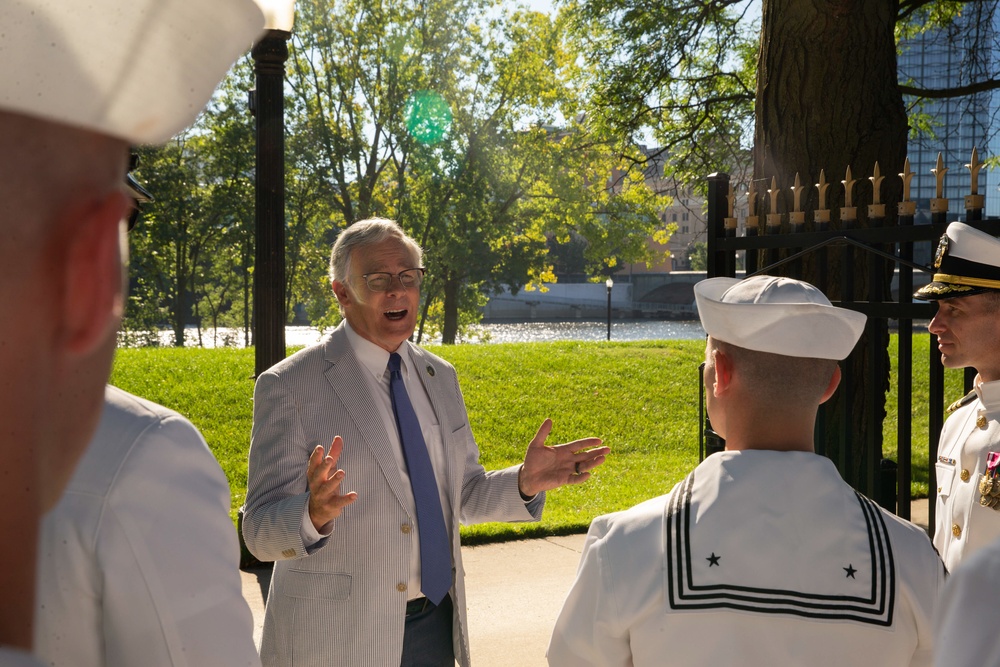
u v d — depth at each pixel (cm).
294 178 3334
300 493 254
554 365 1566
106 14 44
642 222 3195
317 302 3431
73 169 47
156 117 49
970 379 304
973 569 75
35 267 47
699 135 1492
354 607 257
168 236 3278
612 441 1188
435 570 268
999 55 1187
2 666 42
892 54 539
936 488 308
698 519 147
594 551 155
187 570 88
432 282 3331
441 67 3209
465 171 3244
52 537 83
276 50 554
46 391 49
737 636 139
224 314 4634
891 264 391
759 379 154
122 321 55
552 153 2977
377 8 3161
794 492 145
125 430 89
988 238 267
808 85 528
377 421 271
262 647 270
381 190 3588
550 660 158
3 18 42
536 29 3206
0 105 44
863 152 522
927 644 142
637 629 146
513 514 289
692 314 7956
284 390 270
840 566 141
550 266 3525
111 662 87
